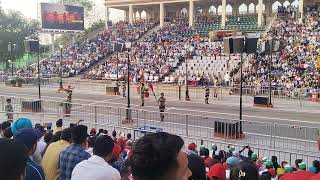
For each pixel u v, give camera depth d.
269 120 26.17
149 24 65.00
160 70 48.69
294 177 5.43
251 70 41.72
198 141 18.67
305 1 56.47
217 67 46.47
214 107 31.77
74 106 26.67
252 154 13.25
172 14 70.56
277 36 47.47
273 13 62.19
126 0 66.88
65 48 67.88
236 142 17.86
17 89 46.28
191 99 36.50
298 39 45.97
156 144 2.36
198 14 68.62
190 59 49.59
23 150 2.69
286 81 37.84
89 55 60.62
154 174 2.33
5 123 9.77
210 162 8.69
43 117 24.20
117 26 68.12
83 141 6.16
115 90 40.66
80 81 51.16
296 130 18.36
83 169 4.85
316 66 39.72
